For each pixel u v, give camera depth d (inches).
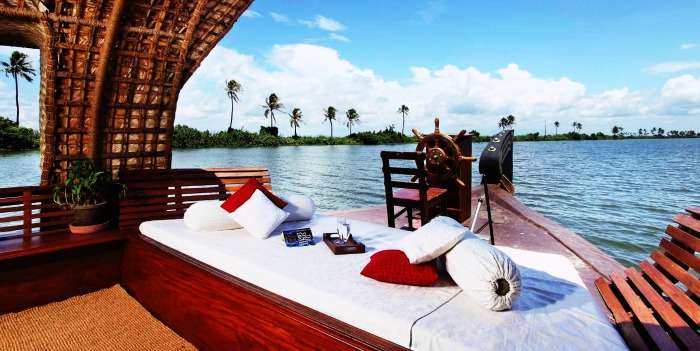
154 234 111.4
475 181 808.9
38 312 106.6
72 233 126.4
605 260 119.7
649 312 59.0
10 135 1418.6
